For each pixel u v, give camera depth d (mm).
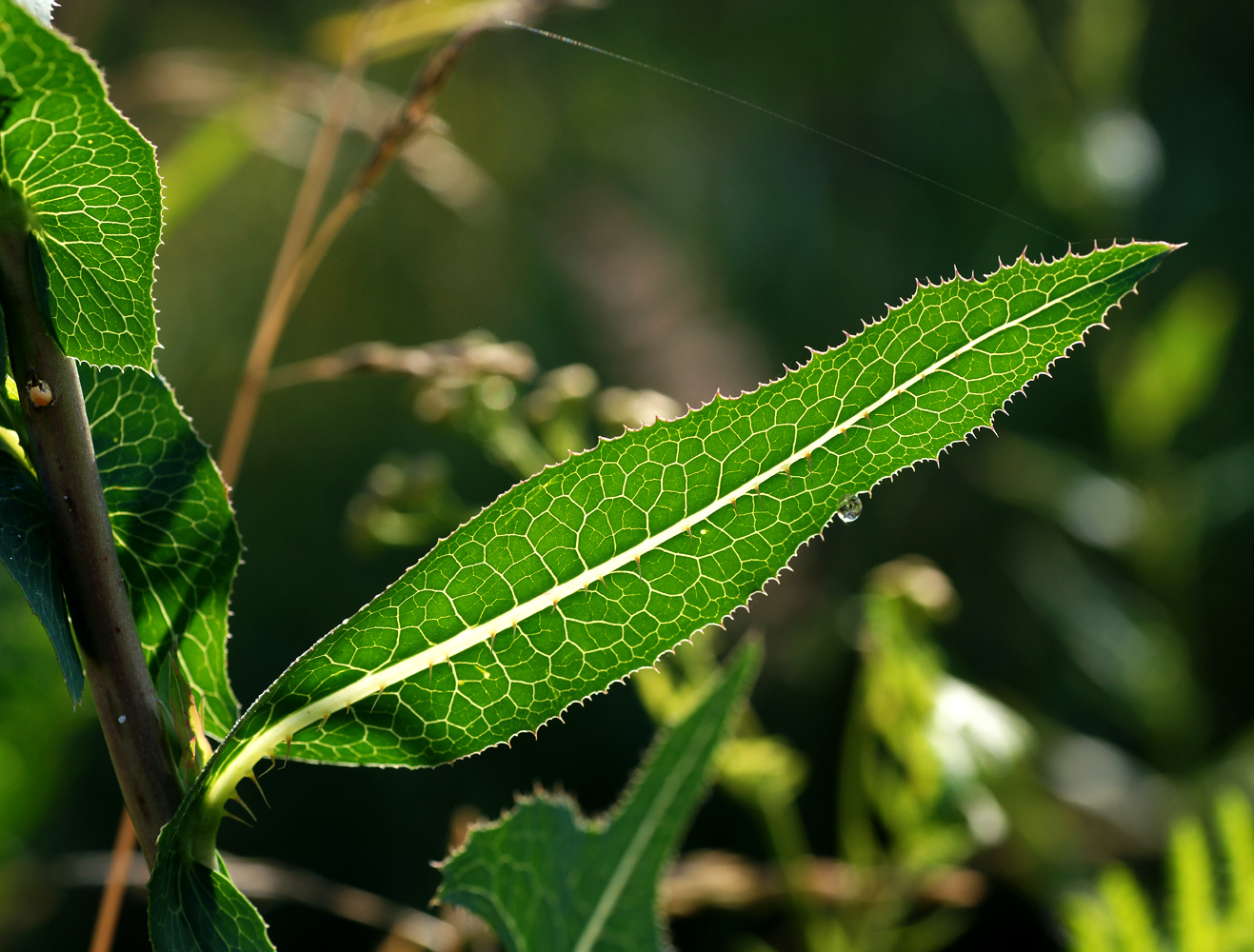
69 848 1246
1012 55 1418
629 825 463
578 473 396
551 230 1842
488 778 1475
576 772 1490
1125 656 1268
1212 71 2104
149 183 371
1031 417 1814
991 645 1716
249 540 1598
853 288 1979
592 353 1729
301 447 1662
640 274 1804
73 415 389
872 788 827
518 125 1933
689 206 2006
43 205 372
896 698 812
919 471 1824
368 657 397
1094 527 1316
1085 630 1296
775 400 395
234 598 1564
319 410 1676
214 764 393
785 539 400
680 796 466
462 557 395
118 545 412
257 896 681
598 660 403
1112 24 1371
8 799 782
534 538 397
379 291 1714
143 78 835
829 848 1474
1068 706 1637
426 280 1737
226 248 1637
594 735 1512
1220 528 1562
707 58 2143
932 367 393
